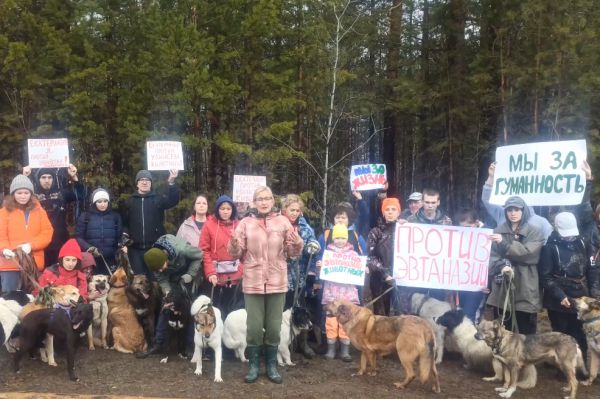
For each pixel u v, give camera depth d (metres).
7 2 10.57
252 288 5.65
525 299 6.30
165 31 10.86
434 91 15.08
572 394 5.50
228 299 6.94
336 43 12.87
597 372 5.99
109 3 11.62
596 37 12.04
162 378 5.88
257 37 11.55
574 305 5.95
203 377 5.93
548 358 5.60
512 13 12.91
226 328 6.43
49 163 8.04
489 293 6.77
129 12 11.75
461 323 6.43
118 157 11.82
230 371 6.18
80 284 7.00
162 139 10.92
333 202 14.82
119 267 7.12
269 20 11.27
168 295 6.32
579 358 5.96
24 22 11.00
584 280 6.16
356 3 17.06
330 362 6.65
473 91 13.68
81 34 11.27
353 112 15.11
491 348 5.78
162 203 7.71
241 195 8.96
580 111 12.20
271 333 5.77
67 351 5.82
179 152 8.32
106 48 11.60
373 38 16.61
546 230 6.48
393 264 7.02
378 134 20.58
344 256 6.79
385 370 6.38
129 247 7.60
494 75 14.07
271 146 12.24
